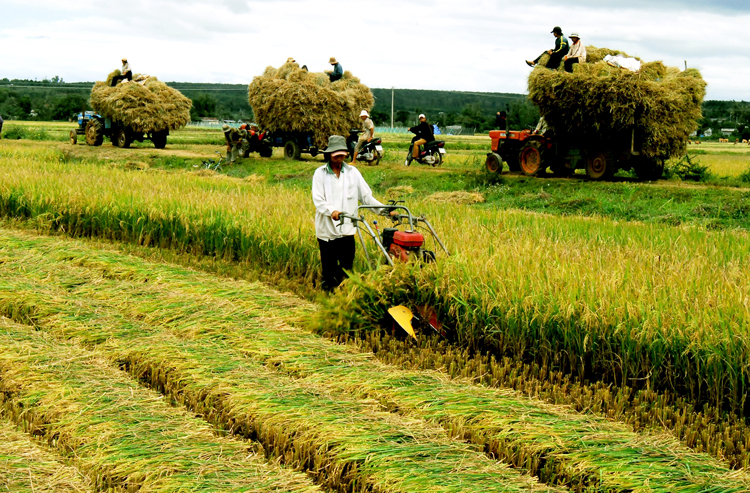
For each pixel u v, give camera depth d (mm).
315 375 5223
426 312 6449
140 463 3814
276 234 9039
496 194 15875
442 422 4512
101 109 25812
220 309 6895
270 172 20672
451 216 10398
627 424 4695
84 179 13633
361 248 8109
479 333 6203
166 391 5082
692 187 14477
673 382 5289
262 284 8148
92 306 6895
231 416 4559
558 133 16156
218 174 19672
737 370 4922
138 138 26641
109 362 5500
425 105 197625
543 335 5777
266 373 5207
